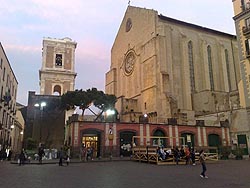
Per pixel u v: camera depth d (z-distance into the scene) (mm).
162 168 20109
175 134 38094
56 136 45156
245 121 37375
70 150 32188
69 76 66188
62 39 69812
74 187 10508
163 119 47656
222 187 10609
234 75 61469
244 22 38531
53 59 66438
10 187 10492
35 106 46312
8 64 39688
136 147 29672
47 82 63875
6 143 40625
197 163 25828
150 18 57031
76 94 43656
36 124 45500
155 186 10805
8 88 40938
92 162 27281
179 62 55281
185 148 27609
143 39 59094
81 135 33156
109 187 10516
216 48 60844
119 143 35062
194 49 58250
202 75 56969
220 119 42188
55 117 46250
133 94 60875
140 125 36812
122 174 15508
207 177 14047
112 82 71000
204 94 50781
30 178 13523
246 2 38438
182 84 54125
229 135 40281
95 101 44656
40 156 25828
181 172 16875
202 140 39156
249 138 36375
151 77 53469
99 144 34406
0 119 35125
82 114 44375
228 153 33969
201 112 49875
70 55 68375
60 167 20984
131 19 66625
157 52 52750
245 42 37969
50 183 11633
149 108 52812
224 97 50906
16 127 53531
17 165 23516
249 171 17453
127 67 65438
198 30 60906
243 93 38250
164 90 50062
